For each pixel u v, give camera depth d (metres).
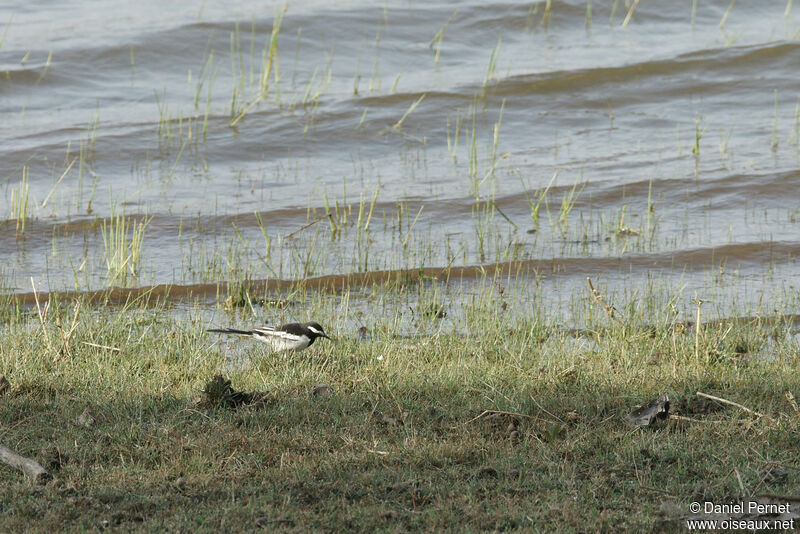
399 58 31.78
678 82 29.45
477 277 16.73
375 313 14.70
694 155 23.64
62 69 28.97
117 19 33.34
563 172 22.70
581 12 35.81
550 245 18.33
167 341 12.48
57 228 18.97
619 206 20.61
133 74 29.55
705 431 8.87
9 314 14.17
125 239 17.81
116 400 9.62
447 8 35.28
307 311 14.59
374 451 8.34
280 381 10.70
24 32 31.75
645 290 15.77
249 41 32.16
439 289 16.12
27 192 19.08
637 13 36.59
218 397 9.63
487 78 28.81
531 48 32.94
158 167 23.05
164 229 19.06
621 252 17.86
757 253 17.67
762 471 7.95
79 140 24.19
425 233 19.12
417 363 11.43
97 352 11.74
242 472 7.92
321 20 33.72
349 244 18.45
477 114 27.14
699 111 27.52
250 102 27.47
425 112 27.11
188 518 7.11
